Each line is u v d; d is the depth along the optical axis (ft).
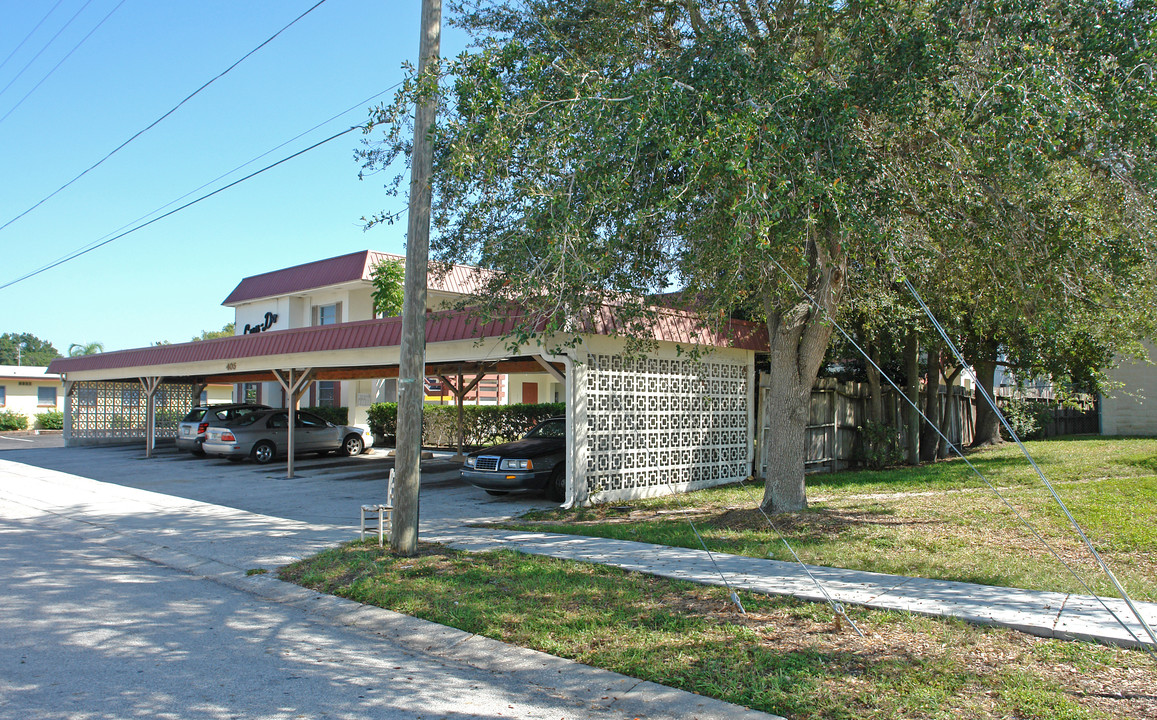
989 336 50.57
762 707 14.34
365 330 47.03
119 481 54.70
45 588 24.57
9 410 132.26
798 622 18.81
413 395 27.63
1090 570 22.89
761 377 52.13
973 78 26.55
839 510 34.09
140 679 16.55
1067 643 16.83
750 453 50.29
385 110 26.78
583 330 34.06
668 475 44.45
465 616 20.25
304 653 18.49
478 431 80.53
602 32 33.42
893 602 19.93
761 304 34.55
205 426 69.36
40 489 50.24
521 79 27.71
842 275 31.86
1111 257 27.55
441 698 15.64
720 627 18.65
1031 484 39.65
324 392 93.25
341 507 41.78
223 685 16.25
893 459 53.31
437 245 31.01
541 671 16.90
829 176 25.40
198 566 28.25
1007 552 25.52
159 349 70.64
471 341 42.19
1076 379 52.37
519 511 39.19
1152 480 37.86
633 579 23.36
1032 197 25.53
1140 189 25.99
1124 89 24.48
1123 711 13.46
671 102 25.52
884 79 27.07
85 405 91.50
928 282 34.04
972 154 26.32
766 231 22.56
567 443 39.06
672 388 45.19
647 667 16.40
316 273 90.79
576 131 25.71
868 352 51.21
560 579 23.48
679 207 26.81
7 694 15.56
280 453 68.54
